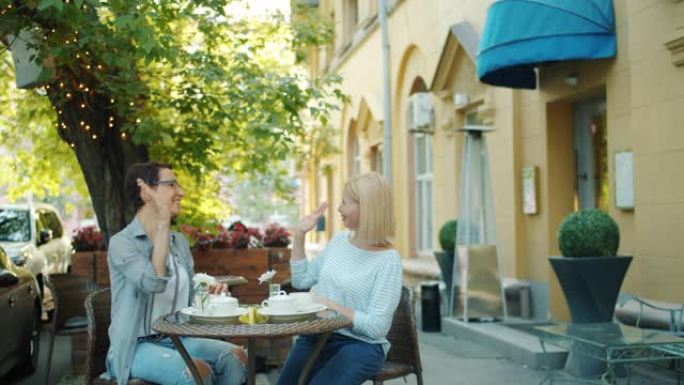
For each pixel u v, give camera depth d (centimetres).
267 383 759
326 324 397
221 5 820
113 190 885
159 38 753
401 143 1738
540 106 1068
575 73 963
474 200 1069
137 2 702
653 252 798
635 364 784
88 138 871
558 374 797
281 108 980
